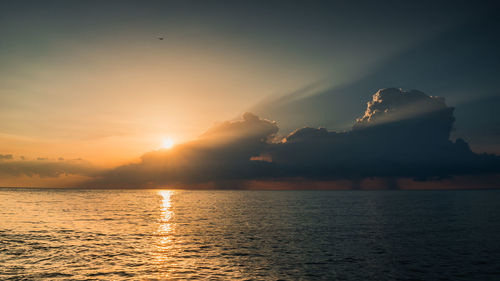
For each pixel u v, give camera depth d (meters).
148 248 37.12
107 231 51.06
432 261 30.95
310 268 28.36
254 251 35.66
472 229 53.84
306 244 40.09
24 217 71.31
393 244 40.03
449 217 75.75
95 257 32.09
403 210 101.19
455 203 147.88
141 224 61.44
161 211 97.38
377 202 162.88
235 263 30.08
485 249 36.84
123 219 70.69
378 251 35.69
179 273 26.64
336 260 31.33
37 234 46.81
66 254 33.25
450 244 40.00
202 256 33.03
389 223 63.66
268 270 27.67
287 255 33.59
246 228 56.09
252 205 137.12
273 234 48.69
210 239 43.91
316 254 34.09
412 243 40.72
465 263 30.12
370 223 63.75
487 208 109.94
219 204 146.88
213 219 72.56
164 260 31.14
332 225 60.56
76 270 27.22
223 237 45.75
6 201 139.75
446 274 26.55
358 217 76.94
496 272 27.12
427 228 55.53
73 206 113.25
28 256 32.12
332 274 26.47
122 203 144.25
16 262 29.70
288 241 42.34
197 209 108.75
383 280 24.86
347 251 35.66
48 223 60.62
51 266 28.42
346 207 119.25
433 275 26.23
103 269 27.64
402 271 27.41
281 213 90.19
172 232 50.72
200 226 59.00
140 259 31.50
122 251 35.22
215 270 27.61
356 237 45.66
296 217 77.44
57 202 138.75
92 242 40.69
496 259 31.78
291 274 26.47
